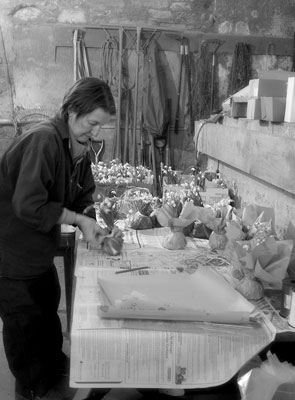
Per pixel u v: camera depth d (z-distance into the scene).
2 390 2.30
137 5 5.25
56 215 1.71
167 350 1.34
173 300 1.53
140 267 1.87
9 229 1.76
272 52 5.41
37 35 5.17
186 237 2.36
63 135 1.71
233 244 1.68
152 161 5.43
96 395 1.85
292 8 5.36
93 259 1.97
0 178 1.73
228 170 3.51
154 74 5.24
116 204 2.56
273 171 2.31
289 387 1.37
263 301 1.58
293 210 2.26
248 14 5.35
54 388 2.02
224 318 1.39
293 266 1.63
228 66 5.44
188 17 5.32
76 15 5.20
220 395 1.75
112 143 5.48
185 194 2.64
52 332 2.14
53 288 2.07
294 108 2.27
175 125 5.52
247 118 2.86
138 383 1.35
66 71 5.29
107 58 5.28
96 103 1.68
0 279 1.82
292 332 1.35
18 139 1.72
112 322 1.40
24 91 5.29
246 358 1.34
